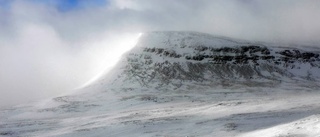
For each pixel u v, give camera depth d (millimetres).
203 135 34750
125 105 71562
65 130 44656
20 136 42219
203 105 61812
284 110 46062
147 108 65312
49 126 49531
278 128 30984
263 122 38156
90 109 69188
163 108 62281
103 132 41031
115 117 53875
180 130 38469
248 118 41688
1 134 44000
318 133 25891
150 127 41531
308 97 64875
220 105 57594
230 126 37469
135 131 40000
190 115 48500
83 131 42469
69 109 69625
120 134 39250
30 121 56594
